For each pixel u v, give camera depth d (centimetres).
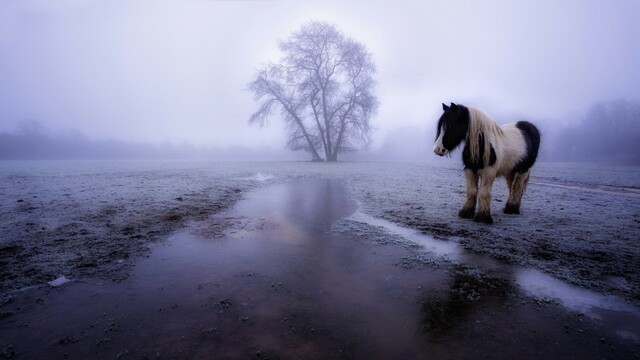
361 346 190
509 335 205
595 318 229
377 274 305
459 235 443
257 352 183
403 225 501
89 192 784
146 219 511
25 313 226
